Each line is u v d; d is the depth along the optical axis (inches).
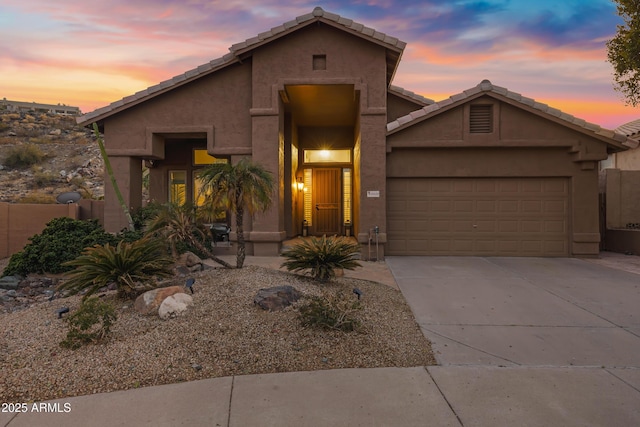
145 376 131.7
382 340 166.4
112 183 406.6
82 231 350.0
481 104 406.0
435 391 124.5
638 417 109.4
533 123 405.1
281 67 409.7
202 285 221.1
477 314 209.3
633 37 347.9
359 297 214.5
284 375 134.6
